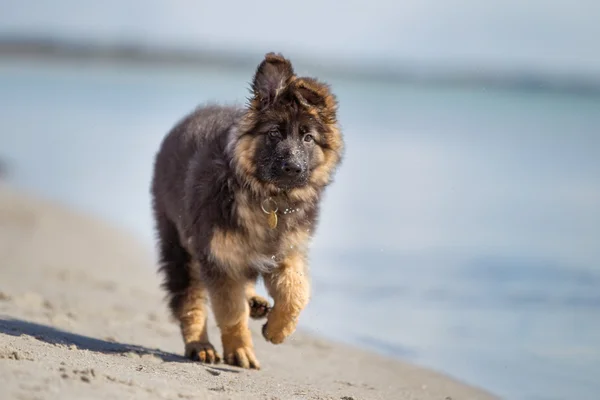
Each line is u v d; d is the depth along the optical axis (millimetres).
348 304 15008
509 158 34656
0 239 19625
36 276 15711
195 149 10570
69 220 22984
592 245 19422
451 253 18719
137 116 49812
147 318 13016
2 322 10734
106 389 6883
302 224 9977
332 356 11984
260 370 10109
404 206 24672
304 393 8984
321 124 10062
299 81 9828
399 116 53344
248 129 9789
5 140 40531
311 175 10016
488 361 12031
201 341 10336
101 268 17344
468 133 44188
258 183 9742
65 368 7332
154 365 9172
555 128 46469
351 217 22938
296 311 9789
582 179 29344
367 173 30953
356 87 101250
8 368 7012
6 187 28969
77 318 12297
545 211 23625
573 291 15711
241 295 9922
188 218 9945
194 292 10523
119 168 33531
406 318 14148
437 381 11094
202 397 7344
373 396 9695
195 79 95938
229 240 9594
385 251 19094
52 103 57938
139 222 23922
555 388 10953
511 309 14656
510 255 18562
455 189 27500
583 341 13016
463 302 15094
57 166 33906
